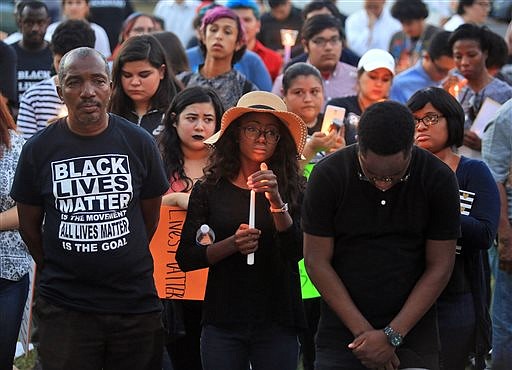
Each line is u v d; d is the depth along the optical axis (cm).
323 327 727
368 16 1970
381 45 1950
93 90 714
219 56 1176
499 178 928
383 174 664
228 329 769
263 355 772
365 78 1129
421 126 808
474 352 810
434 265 700
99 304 733
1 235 827
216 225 778
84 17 1764
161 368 769
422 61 1370
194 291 867
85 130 727
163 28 1659
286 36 1375
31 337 1086
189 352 893
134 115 1014
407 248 698
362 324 691
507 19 2134
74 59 715
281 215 754
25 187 737
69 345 734
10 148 827
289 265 775
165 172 844
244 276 769
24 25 1372
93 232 723
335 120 1009
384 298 697
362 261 697
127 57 995
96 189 725
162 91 1013
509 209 930
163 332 767
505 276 933
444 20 2116
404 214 692
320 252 703
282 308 769
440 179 688
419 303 692
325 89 1309
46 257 741
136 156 741
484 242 785
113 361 752
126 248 732
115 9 1911
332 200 693
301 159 877
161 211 870
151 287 753
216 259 763
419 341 716
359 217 692
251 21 1548
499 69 1248
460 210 724
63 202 724
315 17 1311
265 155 781
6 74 1230
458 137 812
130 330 743
